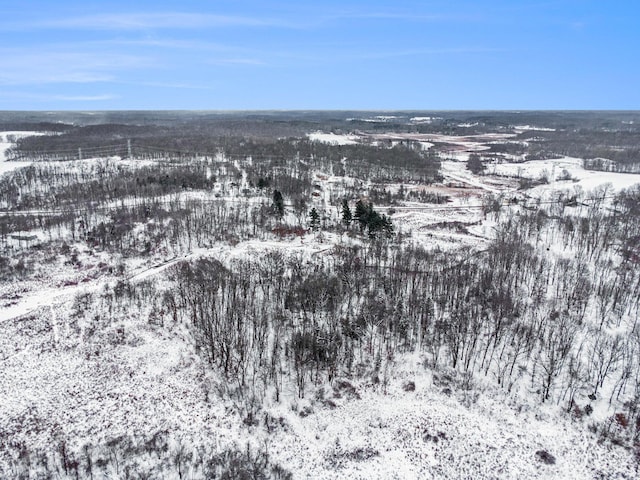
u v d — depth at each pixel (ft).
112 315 347.56
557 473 221.25
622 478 218.79
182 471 215.31
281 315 327.06
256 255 454.81
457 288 353.51
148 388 272.72
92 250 466.70
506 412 256.73
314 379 282.15
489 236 527.40
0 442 230.68
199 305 322.75
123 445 230.27
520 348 294.05
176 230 492.13
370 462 227.40
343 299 345.51
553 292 366.63
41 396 264.11
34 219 519.60
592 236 465.88
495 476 219.41
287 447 236.02
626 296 340.18
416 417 254.06
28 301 375.86
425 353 302.86
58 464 218.38
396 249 457.68
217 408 257.96
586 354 291.38
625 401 256.73
